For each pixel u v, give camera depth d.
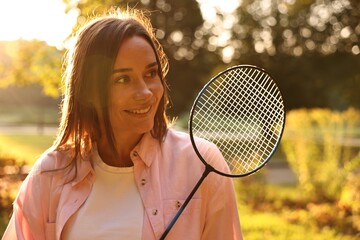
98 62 1.98
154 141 2.16
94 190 2.11
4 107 49.56
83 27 2.05
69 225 2.09
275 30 34.88
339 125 11.66
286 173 17.42
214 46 37.06
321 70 32.56
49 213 2.14
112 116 2.05
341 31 28.62
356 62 27.89
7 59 11.30
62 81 2.41
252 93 2.49
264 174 12.02
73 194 2.11
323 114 11.89
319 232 8.50
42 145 21.03
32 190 2.15
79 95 2.06
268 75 2.36
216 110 2.53
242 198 11.66
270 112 2.43
